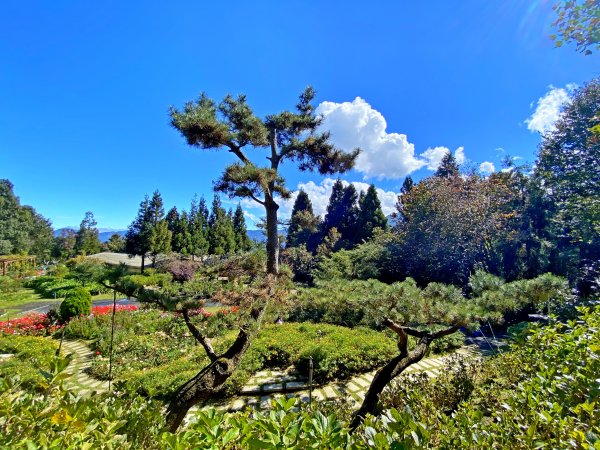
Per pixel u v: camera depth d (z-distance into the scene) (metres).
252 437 1.08
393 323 3.70
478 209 10.34
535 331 2.74
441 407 3.05
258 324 3.50
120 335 7.62
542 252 9.75
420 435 1.10
